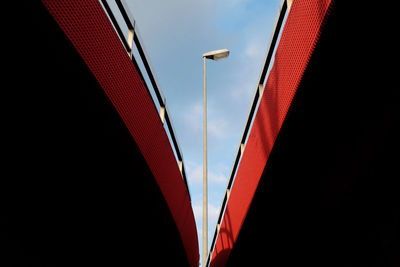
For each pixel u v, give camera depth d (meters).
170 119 10.50
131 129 7.29
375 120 6.88
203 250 14.48
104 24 6.38
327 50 5.99
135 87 7.50
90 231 10.78
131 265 13.94
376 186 7.75
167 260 14.02
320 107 7.10
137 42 8.12
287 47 7.14
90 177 8.48
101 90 6.25
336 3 5.29
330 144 7.98
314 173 8.78
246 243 12.45
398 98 6.35
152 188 8.98
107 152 7.75
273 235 11.83
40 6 4.89
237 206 12.03
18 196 8.63
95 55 6.04
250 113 10.77
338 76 6.46
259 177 9.32
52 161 7.96
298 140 7.95
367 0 5.23
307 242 11.59
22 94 6.32
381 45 5.92
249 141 10.48
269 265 14.20
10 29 5.22
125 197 9.30
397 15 5.42
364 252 8.82
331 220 9.66
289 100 7.12
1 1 4.81
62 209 9.50
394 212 7.62
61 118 6.84
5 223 8.60
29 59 5.66
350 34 5.74
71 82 6.08
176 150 11.95
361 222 8.75
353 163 7.62
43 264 10.17
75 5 5.55
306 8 6.21
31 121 6.91
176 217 10.95
